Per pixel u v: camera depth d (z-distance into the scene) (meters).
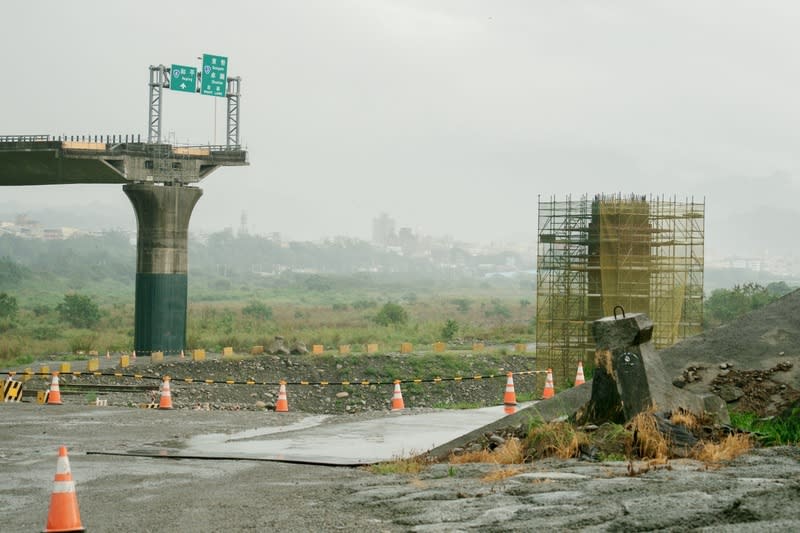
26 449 23.59
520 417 21.66
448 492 14.12
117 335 101.25
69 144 83.19
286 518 13.28
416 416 31.38
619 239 53.00
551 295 56.66
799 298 23.41
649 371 17.89
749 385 20.64
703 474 13.77
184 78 89.56
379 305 195.38
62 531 12.29
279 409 34.88
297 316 152.00
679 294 54.97
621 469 14.99
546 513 12.01
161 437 26.00
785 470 13.95
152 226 85.25
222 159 88.88
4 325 115.94
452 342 93.62
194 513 14.27
